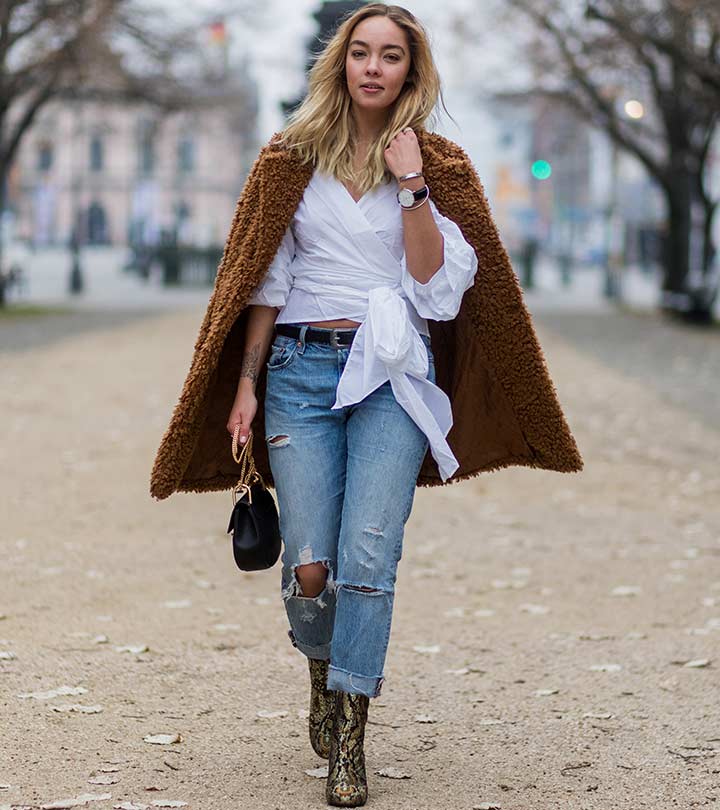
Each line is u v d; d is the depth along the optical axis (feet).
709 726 16.35
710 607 22.81
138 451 39.01
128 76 110.11
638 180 239.30
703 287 109.91
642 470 38.32
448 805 13.57
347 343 13.69
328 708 14.60
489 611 22.29
